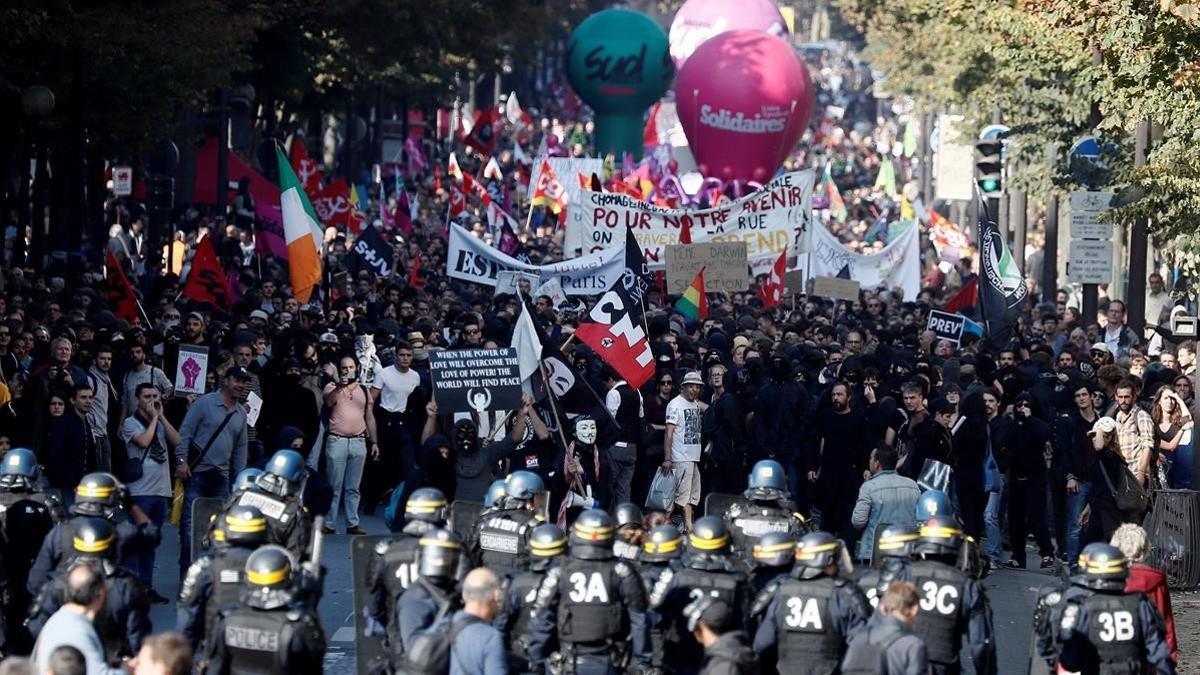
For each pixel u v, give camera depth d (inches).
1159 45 1803.6
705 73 4857.3
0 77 2469.2
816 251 3257.9
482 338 1911.9
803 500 1833.2
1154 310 2989.7
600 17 6550.2
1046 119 3110.2
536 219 4840.1
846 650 959.6
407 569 1002.7
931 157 6446.9
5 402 1547.7
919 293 3299.7
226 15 3014.3
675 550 996.6
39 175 2938.0
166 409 1640.0
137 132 2856.8
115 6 2662.4
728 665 874.8
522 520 1075.9
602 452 1676.9
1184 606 1571.1
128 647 962.1
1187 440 1820.9
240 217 3698.3
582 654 968.3
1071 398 1691.7
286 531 1062.4
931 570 999.6
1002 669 1309.1
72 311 2096.5
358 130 5935.0
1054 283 3597.4
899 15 4399.6
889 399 1760.6
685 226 2810.0
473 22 4399.6
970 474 1715.1
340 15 4015.8
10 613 1108.5
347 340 2048.5
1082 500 1664.6
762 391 1815.9
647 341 1731.1
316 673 893.8
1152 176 1893.5
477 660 859.4
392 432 1856.5
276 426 1729.8
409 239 3860.7
